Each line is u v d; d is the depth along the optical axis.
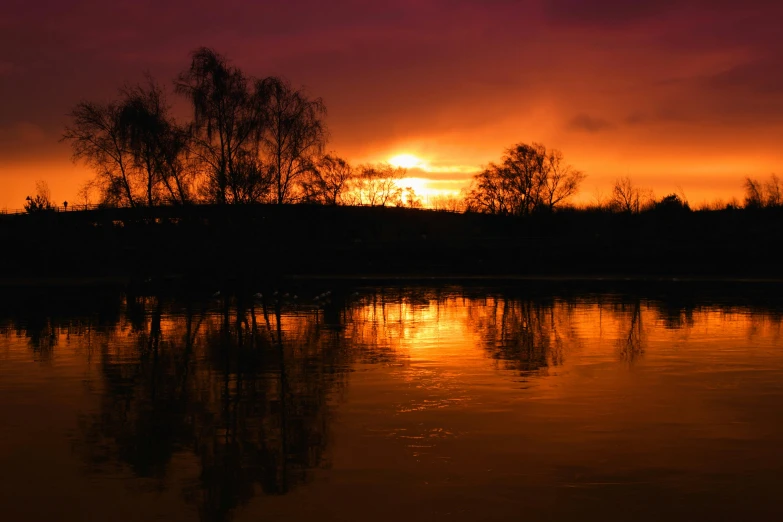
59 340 31.94
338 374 23.48
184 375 23.59
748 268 93.12
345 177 101.25
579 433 16.55
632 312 43.66
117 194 56.59
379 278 89.38
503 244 105.75
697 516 12.13
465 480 13.73
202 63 50.41
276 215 55.00
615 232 114.25
